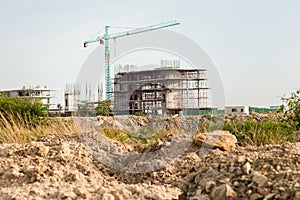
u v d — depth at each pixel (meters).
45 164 6.50
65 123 12.86
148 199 4.49
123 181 6.66
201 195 4.76
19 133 11.22
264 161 5.13
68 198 4.48
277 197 4.27
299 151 5.44
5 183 5.81
